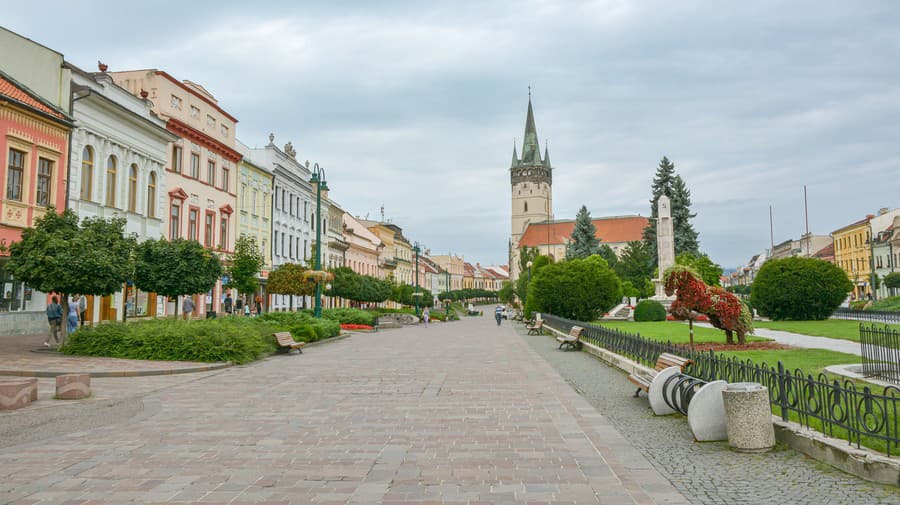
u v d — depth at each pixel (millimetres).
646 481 6336
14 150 24281
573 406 11031
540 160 143375
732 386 7848
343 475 6570
